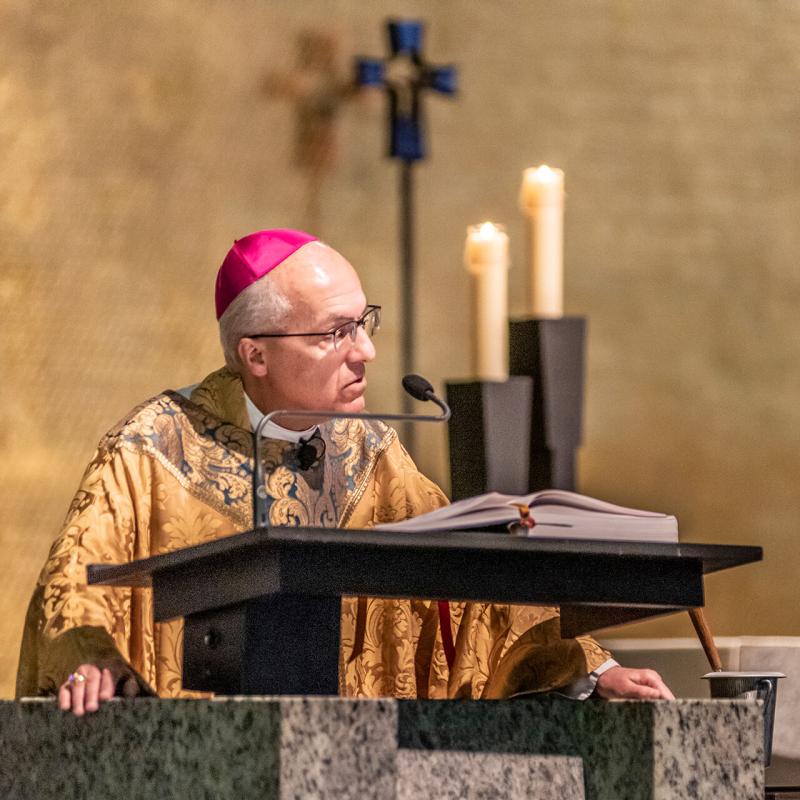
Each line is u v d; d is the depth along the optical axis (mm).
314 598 8211
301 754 7328
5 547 28656
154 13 30703
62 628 9734
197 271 30766
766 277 34156
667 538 8055
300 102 31594
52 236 29828
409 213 31000
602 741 8297
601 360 33344
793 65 34344
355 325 11070
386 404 31406
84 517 10594
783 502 33594
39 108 29922
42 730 8781
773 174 34281
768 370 34000
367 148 31969
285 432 11469
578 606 9070
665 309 33719
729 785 8062
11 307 29438
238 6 31266
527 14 33312
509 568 8023
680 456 33438
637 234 33719
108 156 30297
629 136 33781
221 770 7559
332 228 31734
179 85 30859
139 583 9016
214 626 8312
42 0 30031
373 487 11812
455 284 32375
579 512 7984
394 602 11203
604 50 33688
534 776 8172
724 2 34125
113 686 8641
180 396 11484
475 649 10930
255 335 11031
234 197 31141
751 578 32531
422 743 7934
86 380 29750
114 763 8250
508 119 33125
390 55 28062
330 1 31859
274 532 7430
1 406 29109
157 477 11031
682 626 30672
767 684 9969
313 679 8156
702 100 34062
